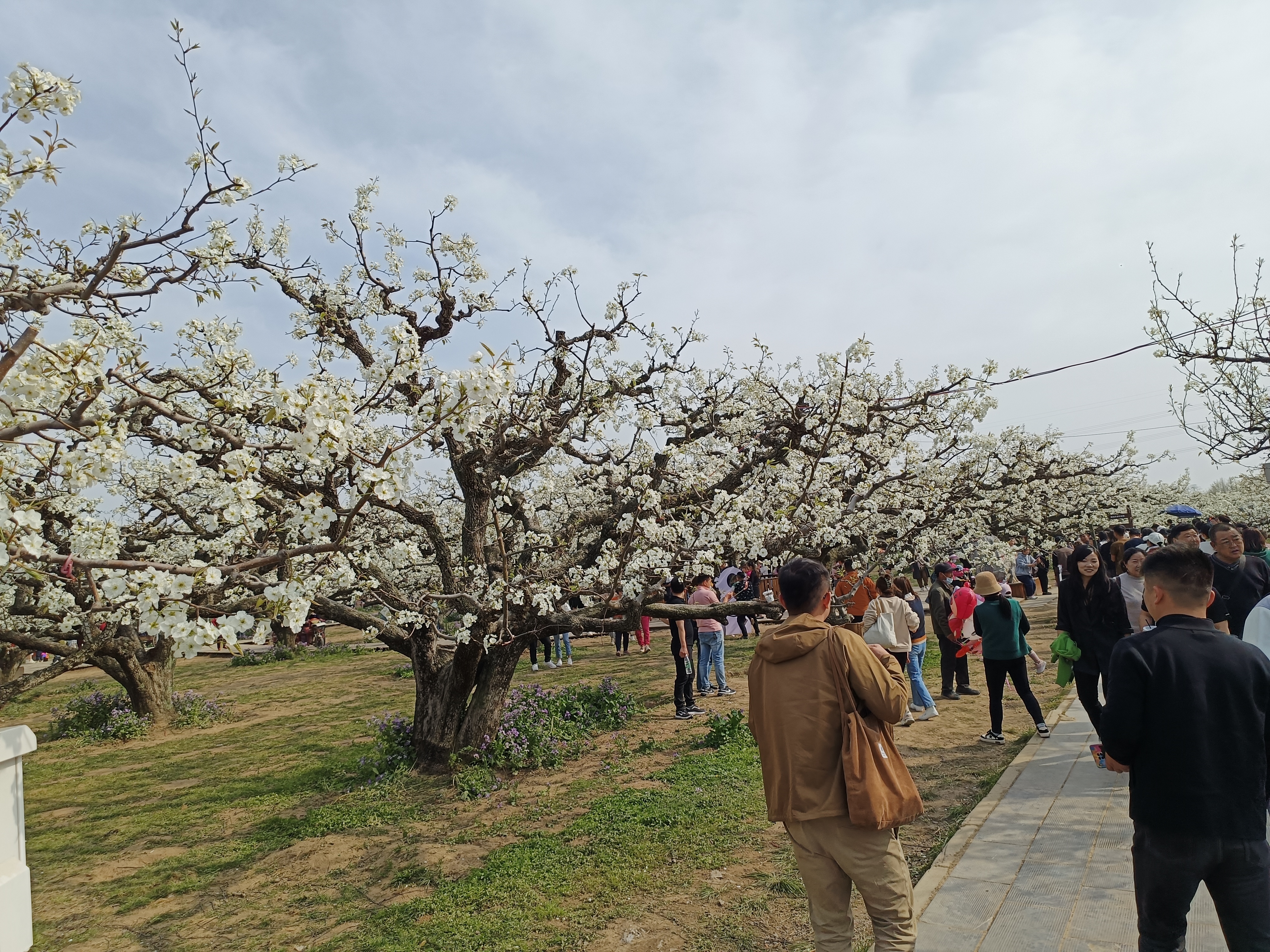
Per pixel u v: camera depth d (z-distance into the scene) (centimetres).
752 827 534
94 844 662
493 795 682
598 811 598
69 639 966
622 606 729
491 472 778
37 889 566
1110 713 265
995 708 689
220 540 496
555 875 488
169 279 536
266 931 471
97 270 460
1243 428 668
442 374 414
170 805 761
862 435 923
